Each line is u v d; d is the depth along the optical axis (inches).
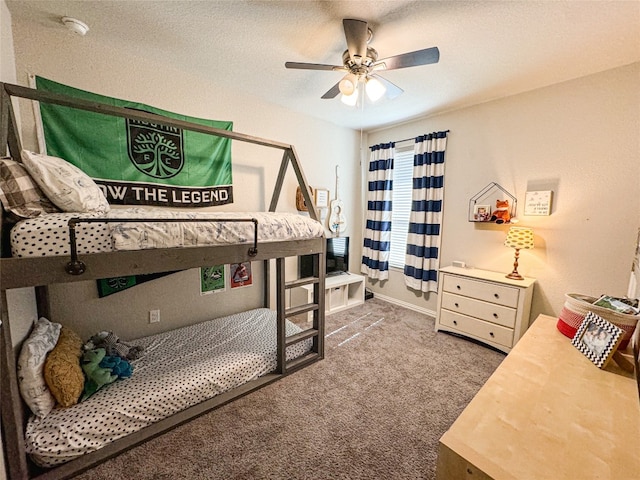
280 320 82.5
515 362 53.2
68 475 51.1
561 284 99.5
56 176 51.1
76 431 54.2
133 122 86.9
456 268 121.0
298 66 71.9
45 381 55.7
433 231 134.3
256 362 81.9
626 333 53.9
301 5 63.3
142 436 59.7
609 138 88.1
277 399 74.8
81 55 77.7
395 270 157.9
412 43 76.8
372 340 110.6
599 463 31.8
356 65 70.1
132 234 55.9
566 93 95.7
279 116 124.3
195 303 105.8
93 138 80.9
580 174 94.0
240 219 70.9
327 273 148.6
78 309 82.1
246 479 52.4
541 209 101.9
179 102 95.4
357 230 173.0
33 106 72.3
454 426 37.4
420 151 136.3
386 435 63.2
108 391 63.8
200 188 102.7
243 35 75.5
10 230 45.9
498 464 31.6
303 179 96.0
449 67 88.6
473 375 86.8
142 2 63.0
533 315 106.0
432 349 103.5
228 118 107.9
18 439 47.4
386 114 134.3
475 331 107.8
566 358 54.7
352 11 64.9
